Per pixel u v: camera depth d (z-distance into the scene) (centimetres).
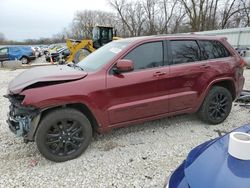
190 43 461
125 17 5150
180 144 418
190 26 3769
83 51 1789
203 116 487
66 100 350
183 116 545
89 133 381
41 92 340
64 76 361
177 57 443
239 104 630
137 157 378
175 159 370
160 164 357
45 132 350
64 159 368
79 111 370
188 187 184
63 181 323
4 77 1292
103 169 348
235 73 500
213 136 448
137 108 405
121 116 397
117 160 370
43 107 339
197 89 459
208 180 176
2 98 746
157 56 426
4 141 437
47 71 398
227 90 499
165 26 4544
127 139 438
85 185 314
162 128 484
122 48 408
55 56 2302
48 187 311
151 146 412
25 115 347
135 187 308
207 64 466
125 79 390
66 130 364
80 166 357
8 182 322
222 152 203
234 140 187
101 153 391
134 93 399
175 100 438
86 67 416
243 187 161
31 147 414
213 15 3584
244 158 181
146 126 494
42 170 348
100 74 380
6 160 375
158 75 415
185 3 3631
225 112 503
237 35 1967
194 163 202
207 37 486
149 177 327
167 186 205
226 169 178
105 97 379
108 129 395
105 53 430
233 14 3562
